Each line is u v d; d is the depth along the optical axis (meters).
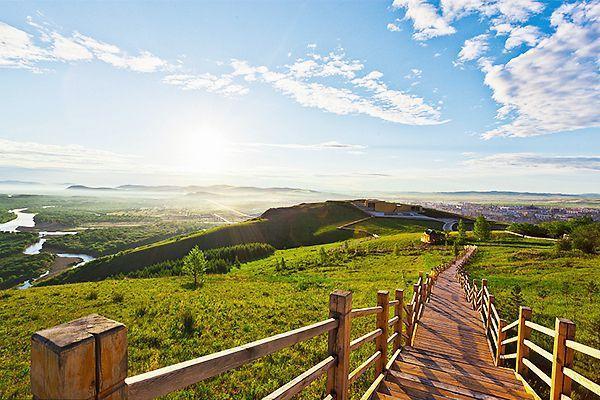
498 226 95.44
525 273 24.75
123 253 78.69
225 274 40.53
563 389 4.07
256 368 7.52
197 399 6.27
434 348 8.75
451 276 24.72
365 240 67.94
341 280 25.11
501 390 5.43
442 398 4.87
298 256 53.03
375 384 5.05
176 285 23.69
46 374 1.05
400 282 21.98
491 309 9.77
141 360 8.44
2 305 16.52
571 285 18.55
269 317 12.08
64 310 14.88
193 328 10.75
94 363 1.11
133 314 13.26
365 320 11.37
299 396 6.23
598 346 8.89
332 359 3.18
